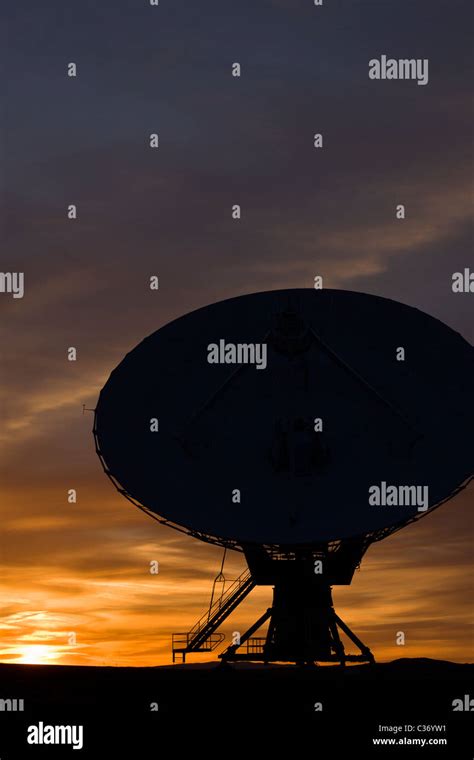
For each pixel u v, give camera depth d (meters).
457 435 79.50
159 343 83.44
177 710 73.81
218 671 80.25
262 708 73.75
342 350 83.38
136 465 78.88
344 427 80.94
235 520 77.19
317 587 80.56
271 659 80.75
